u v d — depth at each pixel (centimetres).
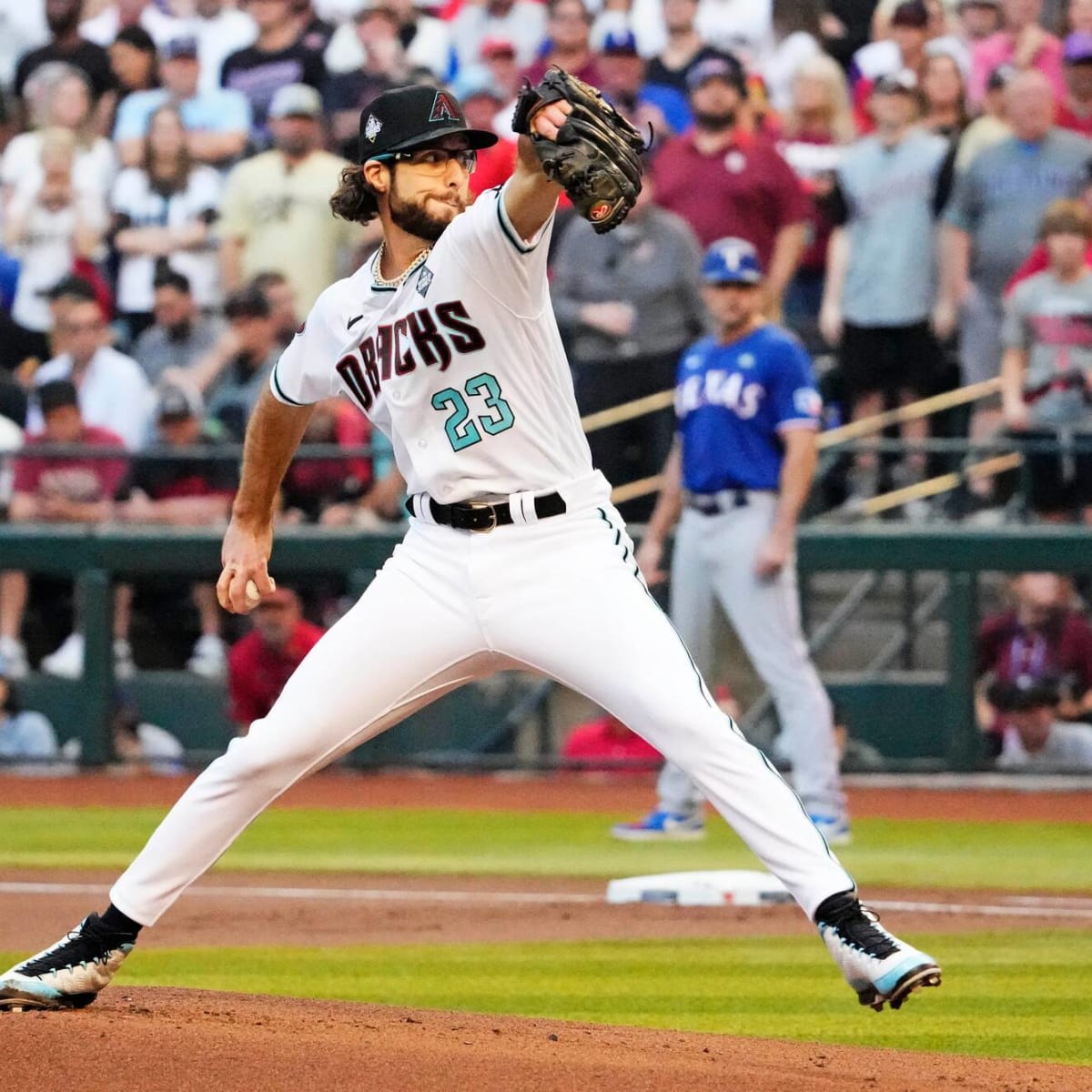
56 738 3991
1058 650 3672
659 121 4338
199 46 4797
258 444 1440
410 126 1309
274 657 3712
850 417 4144
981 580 3703
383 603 1330
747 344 2836
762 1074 1194
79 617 3975
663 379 4006
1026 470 3825
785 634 2888
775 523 2850
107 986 1462
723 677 3853
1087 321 3856
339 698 1320
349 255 4406
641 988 1827
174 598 3966
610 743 3912
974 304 4056
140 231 4562
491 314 1262
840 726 3631
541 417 1295
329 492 3966
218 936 2164
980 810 3450
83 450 4047
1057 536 3619
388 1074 1151
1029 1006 1731
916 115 4116
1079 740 3688
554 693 3944
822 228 4316
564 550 1298
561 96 1193
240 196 4406
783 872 1251
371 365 1327
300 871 2755
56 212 4647
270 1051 1190
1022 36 4391
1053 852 2945
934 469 4034
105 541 3934
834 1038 1575
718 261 2839
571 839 3105
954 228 4059
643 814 3438
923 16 4375
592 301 4009
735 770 1258
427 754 3978
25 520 4072
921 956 1205
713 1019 1664
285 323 4209
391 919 2298
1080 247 3853
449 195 1325
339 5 4781
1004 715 3709
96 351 4253
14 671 3991
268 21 4725
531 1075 1154
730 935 2166
